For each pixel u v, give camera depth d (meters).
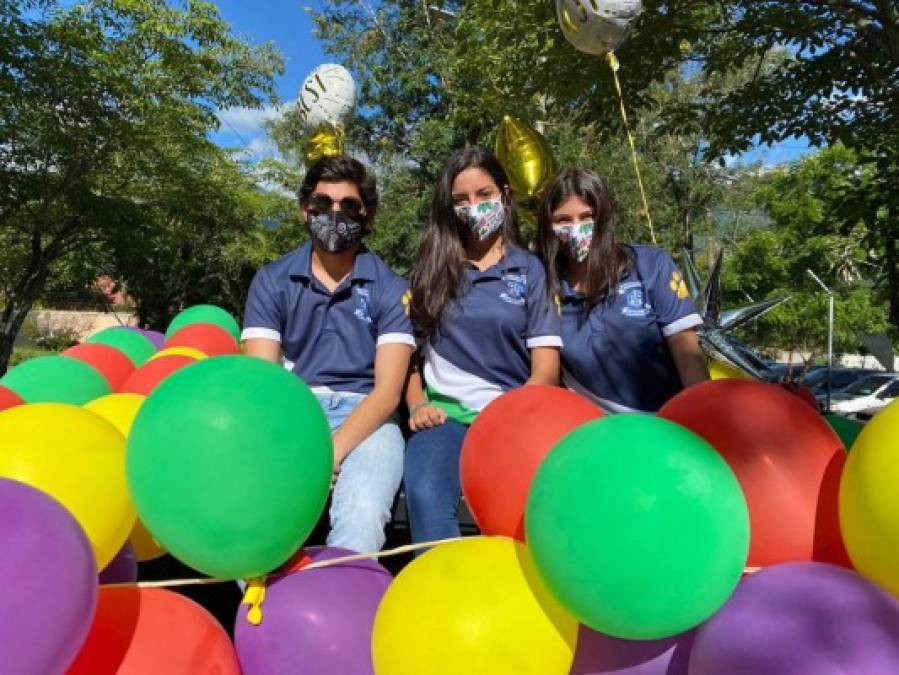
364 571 1.81
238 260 18.36
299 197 2.85
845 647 1.30
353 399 2.71
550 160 3.79
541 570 1.45
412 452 2.54
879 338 4.88
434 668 1.47
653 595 1.37
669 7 6.41
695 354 2.87
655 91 16.16
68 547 1.31
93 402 2.36
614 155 16.83
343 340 2.79
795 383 3.00
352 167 2.78
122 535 1.70
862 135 7.65
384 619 1.55
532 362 2.78
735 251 24.91
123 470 1.71
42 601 1.24
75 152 12.30
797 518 1.61
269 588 1.73
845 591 1.39
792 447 1.67
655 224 19.53
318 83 3.77
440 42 14.15
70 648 1.30
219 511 1.53
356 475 2.37
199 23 13.20
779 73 7.73
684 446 1.45
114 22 12.64
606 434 1.47
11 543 1.25
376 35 15.38
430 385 2.85
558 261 2.99
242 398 1.58
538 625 1.50
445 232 2.87
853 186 8.47
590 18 3.54
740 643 1.37
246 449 1.53
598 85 7.05
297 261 2.87
